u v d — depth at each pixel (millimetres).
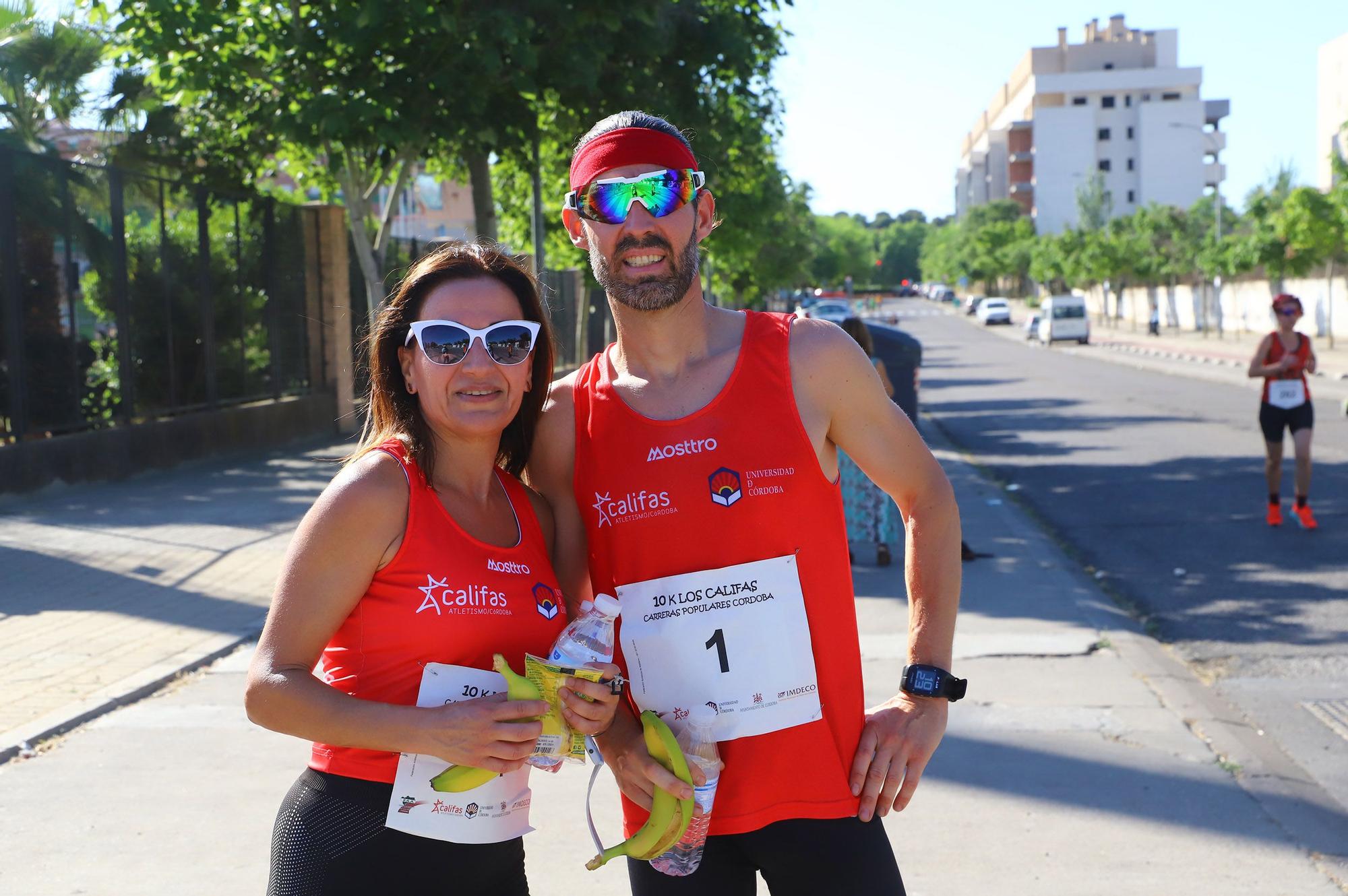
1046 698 5691
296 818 2127
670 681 2275
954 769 4820
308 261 18156
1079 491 12406
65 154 15992
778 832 2277
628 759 2250
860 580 8266
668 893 2328
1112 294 78875
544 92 13109
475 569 2152
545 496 2498
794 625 2275
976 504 11641
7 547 9281
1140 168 119625
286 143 14281
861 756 2297
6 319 11633
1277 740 5242
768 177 24609
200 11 11727
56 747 5020
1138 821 4297
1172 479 12883
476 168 14648
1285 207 37812
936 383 31750
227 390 15875
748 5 14688
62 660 6234
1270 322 48781
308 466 14750
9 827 4234
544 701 2045
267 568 8539
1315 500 11203
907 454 2432
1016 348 52312
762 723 2258
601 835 4270
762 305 45188
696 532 2271
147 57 12406
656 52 12867
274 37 11867
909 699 2381
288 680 2010
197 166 16016
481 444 2271
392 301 2287
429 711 1998
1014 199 128125
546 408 2457
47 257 12258
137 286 13906
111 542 9516
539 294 2402
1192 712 5461
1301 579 8219
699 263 2387
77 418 12750
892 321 72625
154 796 4508
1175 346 45969
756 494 2268
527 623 2184
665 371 2354
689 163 2344
